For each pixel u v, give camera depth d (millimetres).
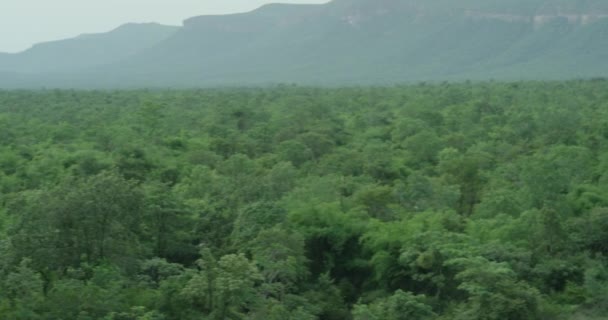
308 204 37250
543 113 72438
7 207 35719
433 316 28250
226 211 37438
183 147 61469
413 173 46625
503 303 26797
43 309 25766
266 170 47844
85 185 30250
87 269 28688
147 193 34625
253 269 27797
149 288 29141
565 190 41875
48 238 29000
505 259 31250
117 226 29953
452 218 36219
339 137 66062
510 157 54375
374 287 34469
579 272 31609
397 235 33938
